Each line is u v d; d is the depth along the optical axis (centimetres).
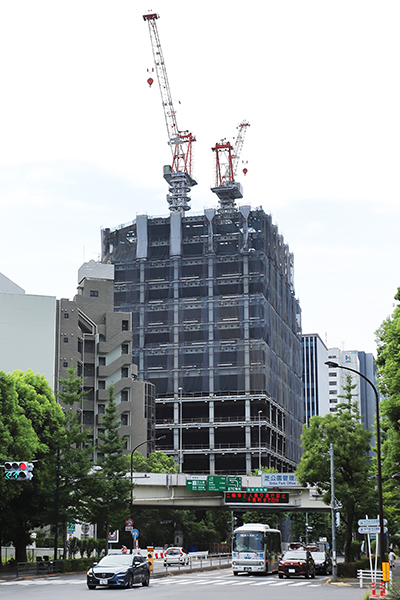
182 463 14938
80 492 5984
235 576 5275
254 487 7700
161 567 6756
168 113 19250
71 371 6347
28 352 10675
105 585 3838
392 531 6569
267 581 4644
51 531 7788
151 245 16200
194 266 15838
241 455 14688
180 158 19288
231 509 8338
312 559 5350
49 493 5644
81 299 13062
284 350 16825
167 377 15300
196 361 15238
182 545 10469
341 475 5447
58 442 5781
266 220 15888
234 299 15338
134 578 3941
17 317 10731
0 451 5072
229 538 12050
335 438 5444
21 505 5766
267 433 15012
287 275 17950
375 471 5250
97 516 6216
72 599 3078
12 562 5922
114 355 12706
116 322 12900
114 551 5959
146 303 15875
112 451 6469
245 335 15088
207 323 15375
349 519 5447
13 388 5391
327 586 4194
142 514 9744
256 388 14788
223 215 16138
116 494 6216
